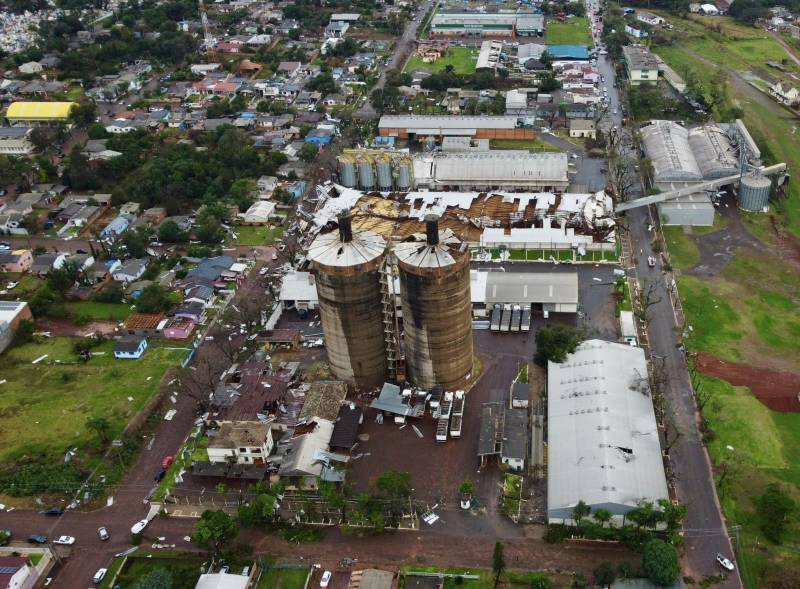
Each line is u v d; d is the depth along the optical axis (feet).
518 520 391.45
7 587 351.46
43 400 504.84
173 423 479.82
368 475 427.74
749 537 372.17
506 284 576.20
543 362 504.43
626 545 370.32
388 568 369.30
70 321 594.24
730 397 466.70
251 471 429.79
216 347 552.41
